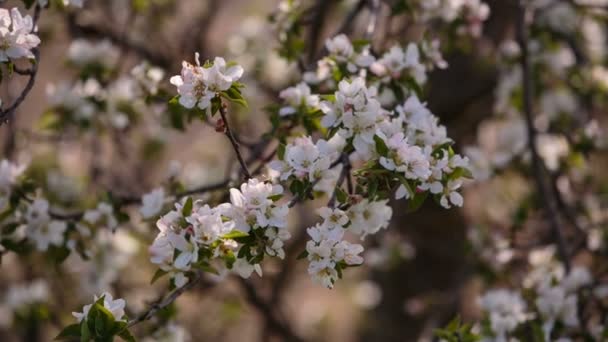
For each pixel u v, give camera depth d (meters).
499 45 7.89
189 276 3.55
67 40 7.08
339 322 9.95
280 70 7.33
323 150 3.35
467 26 5.70
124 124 6.16
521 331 4.98
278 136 4.19
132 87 5.38
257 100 7.48
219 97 3.29
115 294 7.06
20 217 4.65
